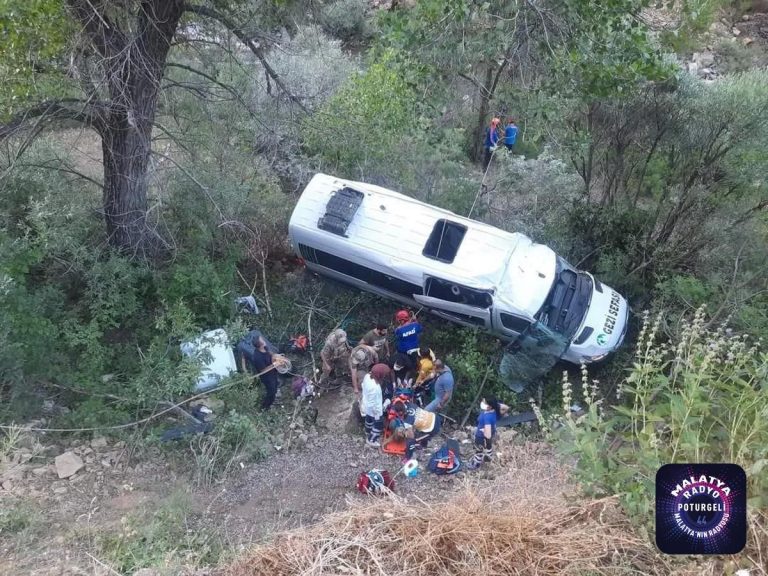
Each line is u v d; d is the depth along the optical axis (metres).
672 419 4.25
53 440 7.47
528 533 4.15
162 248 10.33
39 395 7.95
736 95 10.39
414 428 8.18
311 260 10.89
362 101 11.66
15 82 7.14
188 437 7.69
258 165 11.76
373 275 10.27
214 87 10.57
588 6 8.09
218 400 8.56
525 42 8.59
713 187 10.91
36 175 9.70
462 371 9.38
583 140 10.36
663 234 11.38
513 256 9.69
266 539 5.39
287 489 7.25
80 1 7.52
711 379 4.48
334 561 4.30
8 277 7.34
